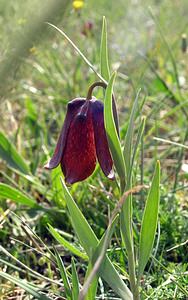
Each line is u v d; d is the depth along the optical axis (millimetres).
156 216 236
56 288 321
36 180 419
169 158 470
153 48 632
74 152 238
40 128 495
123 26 739
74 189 394
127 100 553
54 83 573
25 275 338
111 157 236
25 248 362
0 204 392
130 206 240
